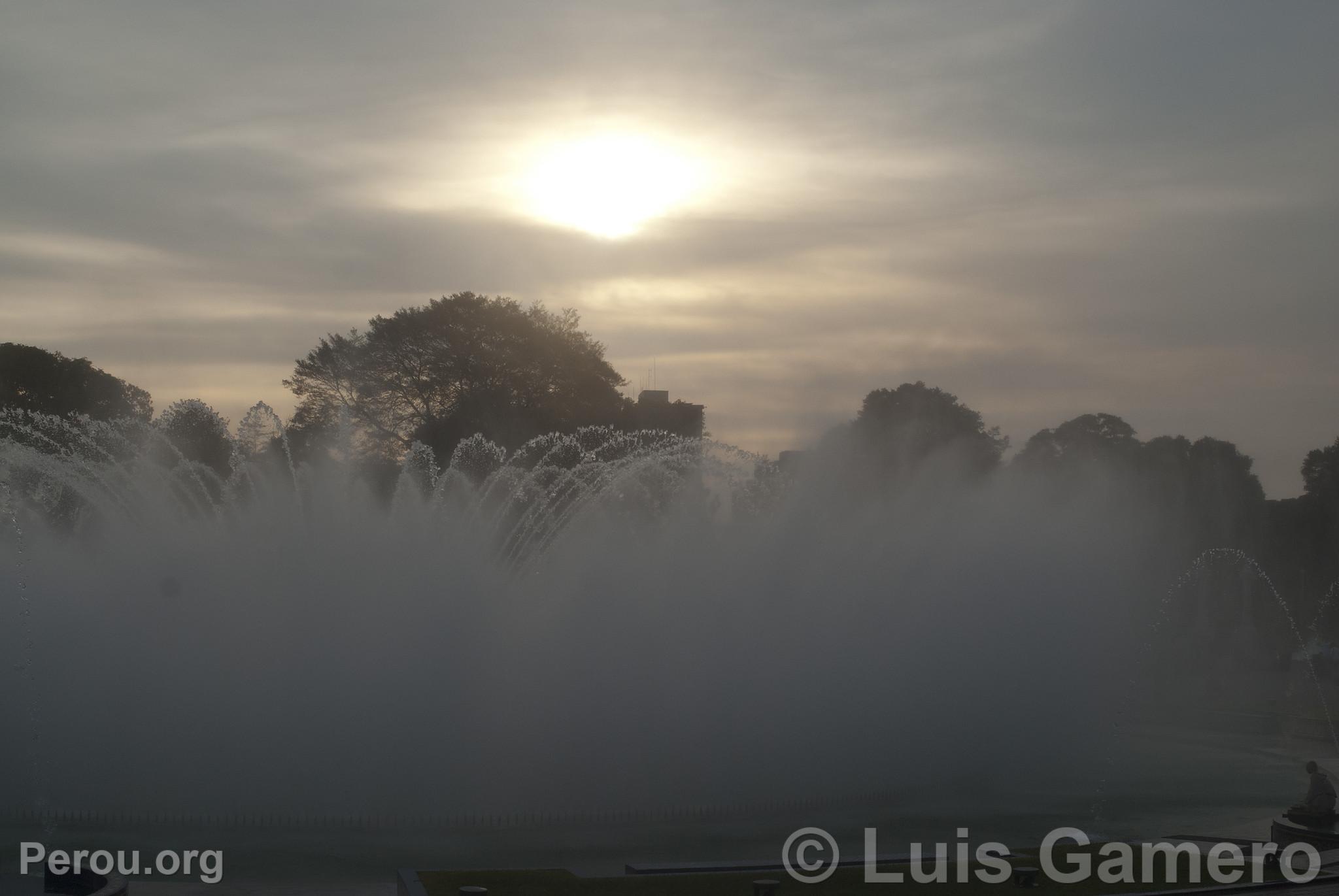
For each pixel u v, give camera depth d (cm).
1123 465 9150
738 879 1983
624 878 1972
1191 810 2994
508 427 8294
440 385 8888
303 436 8825
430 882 1914
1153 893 1927
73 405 7950
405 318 8912
